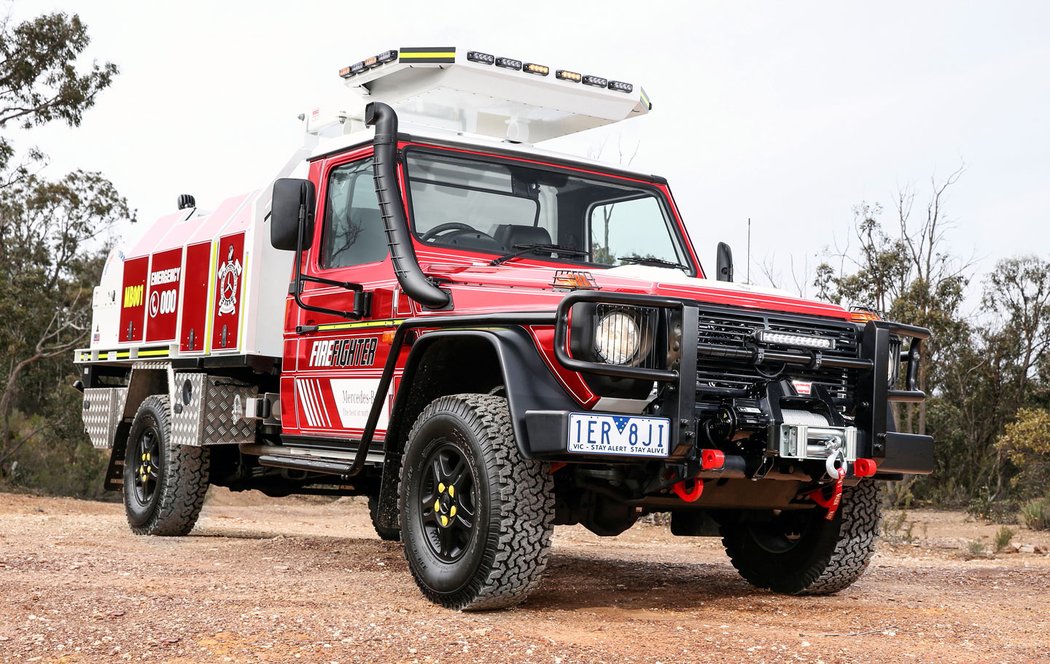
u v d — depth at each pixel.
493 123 7.02
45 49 26.80
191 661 3.75
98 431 9.41
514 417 4.65
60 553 6.91
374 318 5.93
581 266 6.13
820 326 5.05
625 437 4.53
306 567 6.64
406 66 6.44
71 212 28.41
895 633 4.71
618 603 5.46
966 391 33.84
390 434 5.48
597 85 6.77
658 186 6.86
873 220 31.64
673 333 4.65
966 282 31.83
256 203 7.15
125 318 8.91
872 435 5.01
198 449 8.30
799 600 5.77
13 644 3.94
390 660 3.81
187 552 7.39
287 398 6.77
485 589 4.76
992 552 10.96
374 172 5.63
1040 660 4.15
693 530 6.23
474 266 5.72
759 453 4.81
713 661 3.94
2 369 22.50
